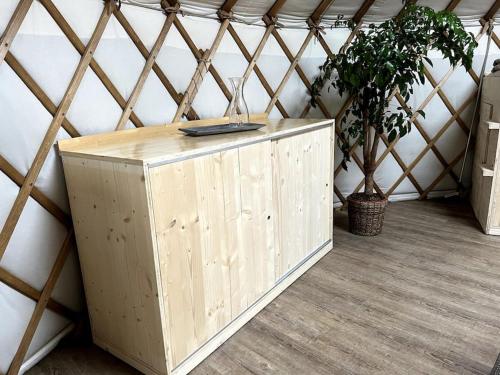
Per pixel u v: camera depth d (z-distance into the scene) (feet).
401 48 7.01
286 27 8.20
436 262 6.79
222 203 4.65
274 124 6.64
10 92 4.18
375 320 5.20
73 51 4.83
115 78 5.43
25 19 4.28
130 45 5.59
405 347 4.64
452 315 5.23
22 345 4.50
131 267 4.16
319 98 9.10
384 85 7.02
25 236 4.48
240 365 4.48
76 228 4.70
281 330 5.09
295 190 6.20
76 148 4.66
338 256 7.23
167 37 6.15
